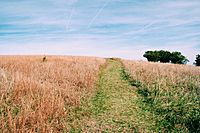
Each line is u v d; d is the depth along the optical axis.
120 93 13.06
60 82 13.19
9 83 9.88
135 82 16.06
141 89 13.68
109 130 7.78
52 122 7.37
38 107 7.76
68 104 9.76
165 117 8.88
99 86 14.85
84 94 11.79
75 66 20.67
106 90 13.81
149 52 77.12
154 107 10.12
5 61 19.20
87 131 7.57
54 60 28.03
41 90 9.81
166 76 17.22
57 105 8.36
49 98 8.82
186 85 13.45
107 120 8.71
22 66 16.38
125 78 18.47
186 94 10.84
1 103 8.03
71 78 14.13
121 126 8.16
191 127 7.69
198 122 7.82
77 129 7.66
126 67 24.77
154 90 12.40
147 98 11.53
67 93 10.57
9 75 11.83
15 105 8.09
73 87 12.36
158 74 16.98
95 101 11.23
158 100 10.83
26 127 6.80
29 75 13.46
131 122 8.55
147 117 9.08
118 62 39.78
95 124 8.25
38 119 7.07
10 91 9.09
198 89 12.23
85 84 13.28
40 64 19.95
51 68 17.36
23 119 6.79
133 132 7.66
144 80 15.50
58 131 7.19
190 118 8.23
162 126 8.12
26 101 8.34
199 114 8.43
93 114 9.34
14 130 6.20
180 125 7.98
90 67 20.97
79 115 8.95
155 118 8.93
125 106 10.51
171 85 13.74
